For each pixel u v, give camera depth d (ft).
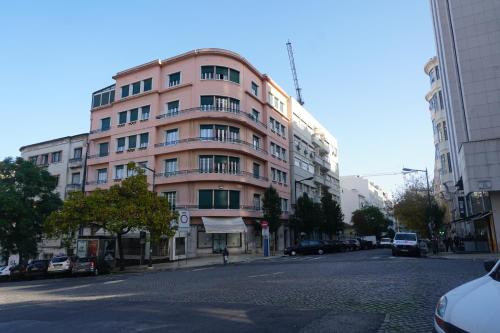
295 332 20.83
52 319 27.66
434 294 31.63
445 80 131.03
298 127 192.44
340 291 35.06
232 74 143.23
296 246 132.36
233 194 134.72
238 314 26.35
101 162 154.20
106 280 66.23
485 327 10.25
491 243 95.30
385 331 20.52
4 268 109.09
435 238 127.54
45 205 124.47
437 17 135.03
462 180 106.73
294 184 178.40
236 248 135.74
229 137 136.98
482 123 108.17
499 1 110.93
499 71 108.37
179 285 47.65
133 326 23.68
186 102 138.92
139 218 93.45
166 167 139.44
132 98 151.23
